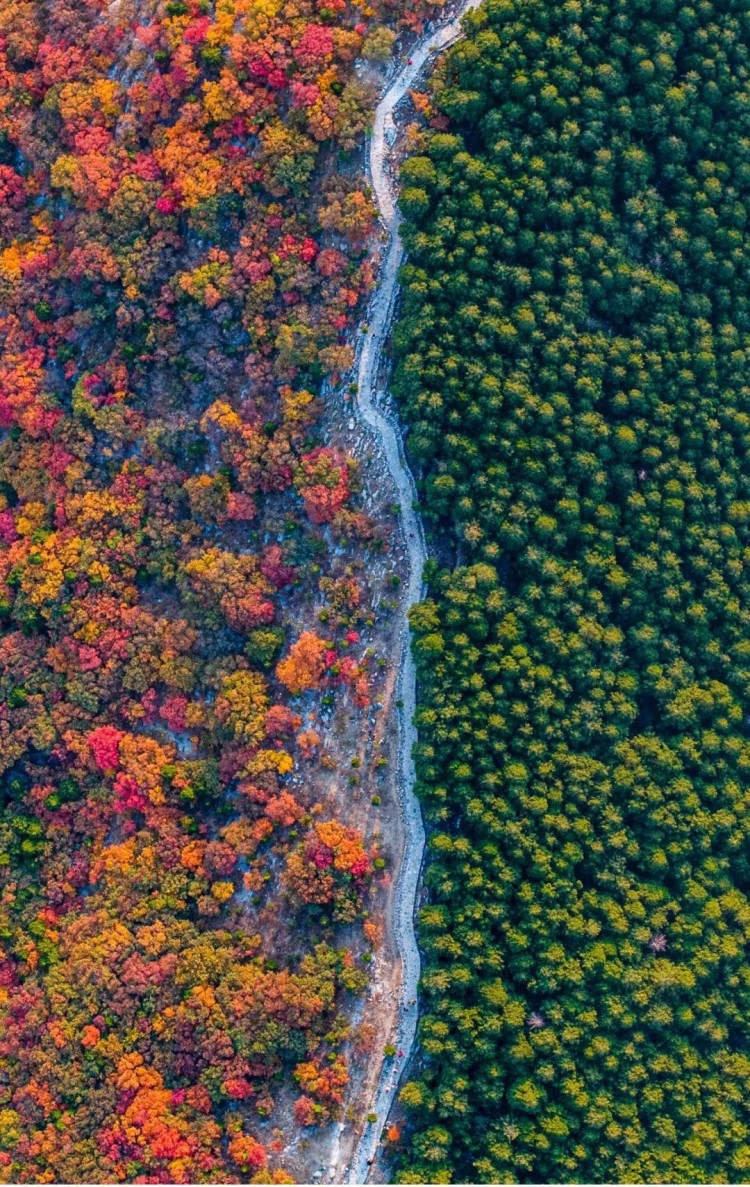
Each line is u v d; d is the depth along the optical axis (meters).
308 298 72.25
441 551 71.50
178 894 73.06
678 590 72.12
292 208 71.75
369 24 71.06
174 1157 67.69
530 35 66.56
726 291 72.31
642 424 70.88
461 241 67.00
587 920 69.12
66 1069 70.62
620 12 68.06
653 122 69.50
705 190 70.75
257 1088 69.44
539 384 69.12
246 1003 69.25
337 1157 68.75
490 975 67.38
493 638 68.69
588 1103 66.94
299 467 72.31
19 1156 69.69
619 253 70.12
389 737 71.75
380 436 72.38
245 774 72.50
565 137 67.44
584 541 70.38
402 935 70.44
